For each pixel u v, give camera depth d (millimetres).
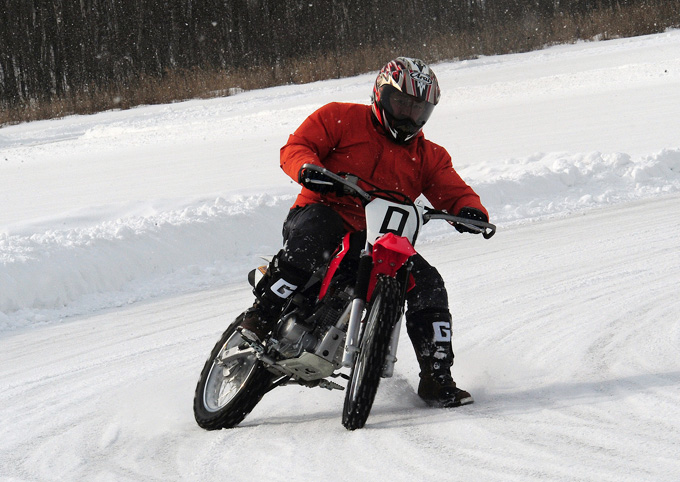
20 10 106000
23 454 8156
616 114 38375
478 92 55812
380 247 7645
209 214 20219
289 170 8258
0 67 104500
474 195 9016
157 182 33438
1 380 11305
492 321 12086
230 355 8859
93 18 106438
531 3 98312
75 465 7680
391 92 8266
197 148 45625
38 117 88938
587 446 6789
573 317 11766
